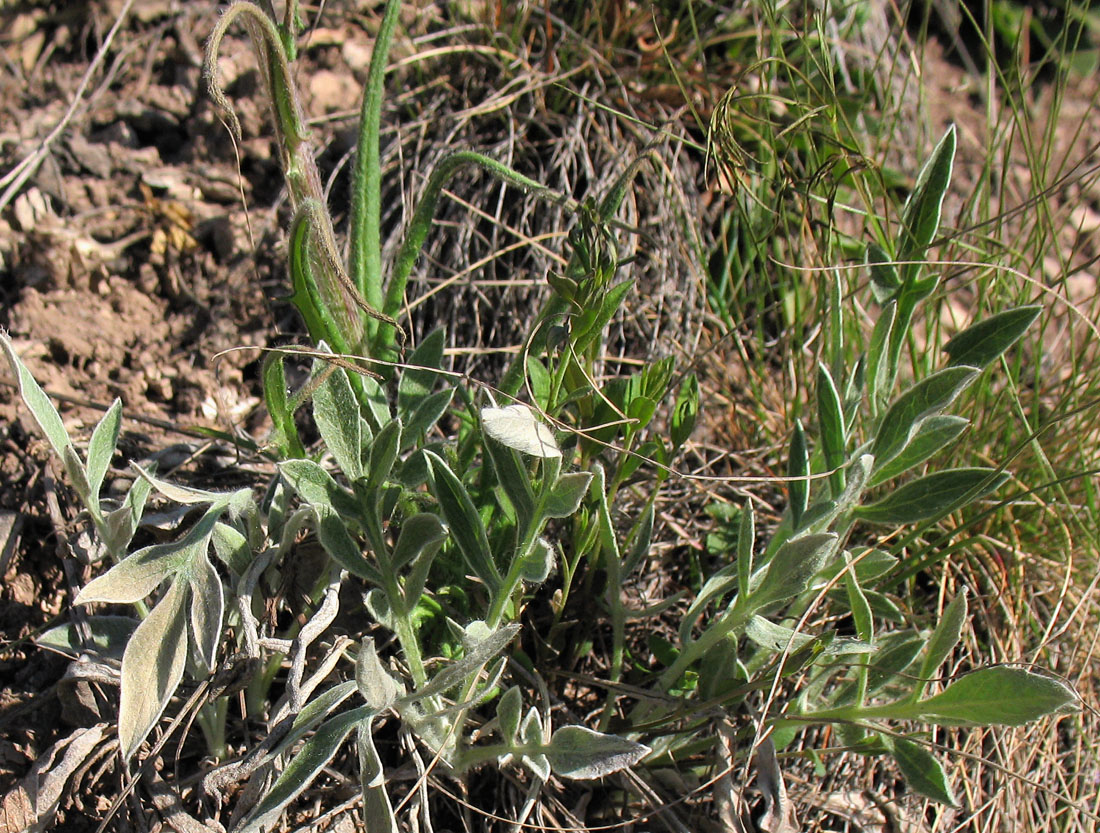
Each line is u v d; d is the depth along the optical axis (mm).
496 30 658
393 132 633
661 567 534
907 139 726
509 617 458
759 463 573
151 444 521
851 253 626
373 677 388
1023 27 590
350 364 416
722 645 442
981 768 503
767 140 606
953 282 662
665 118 650
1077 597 542
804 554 410
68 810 428
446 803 451
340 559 415
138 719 390
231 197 608
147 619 395
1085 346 542
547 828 432
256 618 439
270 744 406
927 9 572
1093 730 523
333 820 438
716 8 674
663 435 569
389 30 458
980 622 535
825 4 539
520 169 634
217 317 573
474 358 593
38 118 615
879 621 510
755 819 472
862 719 434
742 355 568
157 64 641
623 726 469
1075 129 792
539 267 606
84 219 588
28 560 480
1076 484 543
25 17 639
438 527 410
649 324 608
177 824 416
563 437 424
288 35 422
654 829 460
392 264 600
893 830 487
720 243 647
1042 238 536
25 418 510
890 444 435
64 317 559
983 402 552
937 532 546
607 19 666
